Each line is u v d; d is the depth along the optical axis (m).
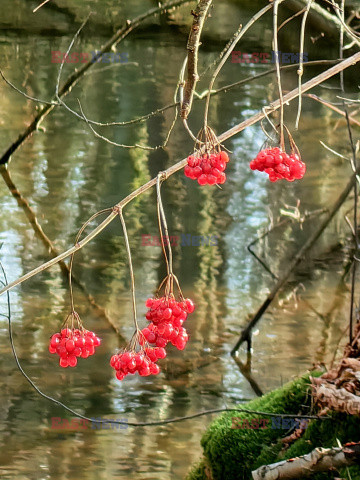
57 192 8.21
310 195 8.10
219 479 2.84
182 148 9.52
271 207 7.94
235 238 7.37
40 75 11.35
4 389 4.97
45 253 7.02
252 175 8.77
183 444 4.38
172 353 5.52
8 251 6.98
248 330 5.60
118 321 5.94
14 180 8.45
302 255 6.03
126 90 11.14
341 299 6.22
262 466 2.55
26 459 4.17
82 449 4.30
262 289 6.44
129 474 4.05
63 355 2.30
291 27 7.60
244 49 11.15
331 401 2.60
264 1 9.07
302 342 5.61
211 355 5.46
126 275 6.70
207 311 6.04
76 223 7.61
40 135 9.67
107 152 9.36
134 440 4.40
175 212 7.89
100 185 8.48
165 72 11.67
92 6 11.57
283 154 2.01
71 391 4.96
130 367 2.08
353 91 8.80
